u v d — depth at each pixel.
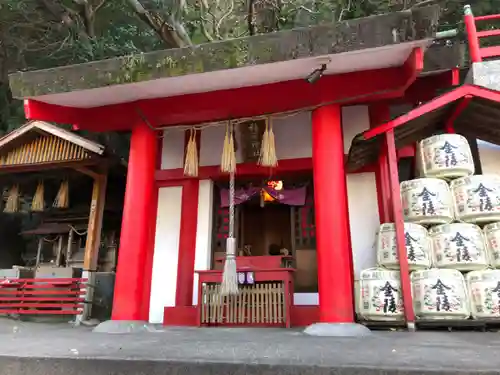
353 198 7.61
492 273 5.26
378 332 5.12
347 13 13.12
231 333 5.30
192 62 5.73
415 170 7.66
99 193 9.67
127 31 15.30
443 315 5.23
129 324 5.76
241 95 6.33
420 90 7.59
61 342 3.89
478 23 12.95
